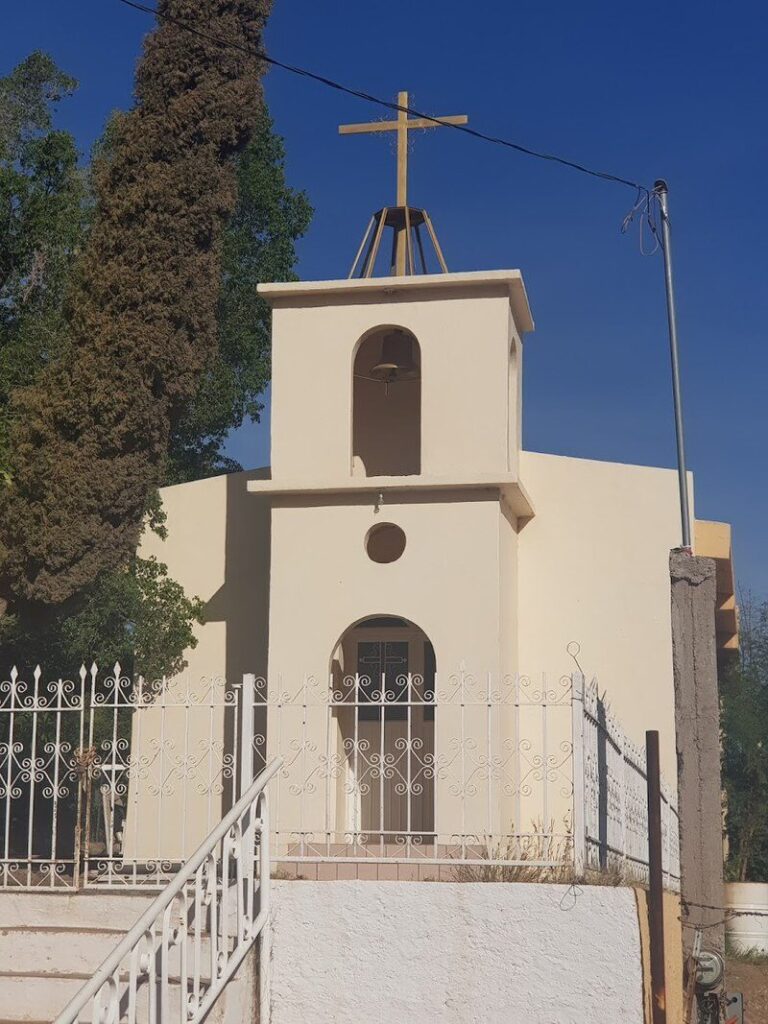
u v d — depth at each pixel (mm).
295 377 15367
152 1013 7734
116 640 18016
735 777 30891
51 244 19922
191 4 15500
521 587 16516
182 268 15109
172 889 7926
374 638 16062
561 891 9039
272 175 28188
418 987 9078
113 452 14930
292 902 9305
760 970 19906
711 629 10289
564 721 15977
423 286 15125
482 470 14766
